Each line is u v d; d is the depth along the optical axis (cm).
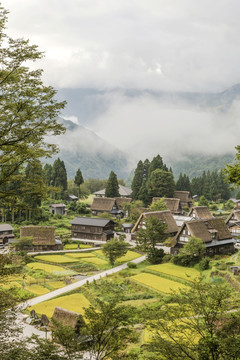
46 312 4431
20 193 1873
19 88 1595
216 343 1652
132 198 13150
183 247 7275
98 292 5094
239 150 1966
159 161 13950
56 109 1673
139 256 7625
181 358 1750
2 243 8206
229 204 13475
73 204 11675
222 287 1930
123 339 2053
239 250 7506
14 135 1622
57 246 8212
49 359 1736
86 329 2069
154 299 4703
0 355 1584
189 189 14725
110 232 9206
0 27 1536
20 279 5859
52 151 1800
